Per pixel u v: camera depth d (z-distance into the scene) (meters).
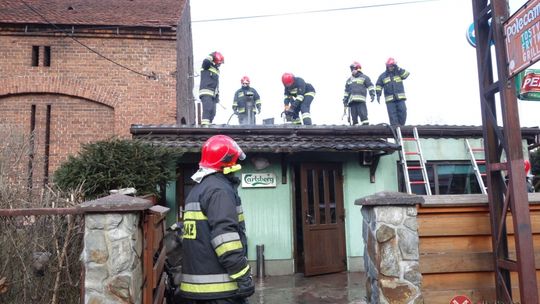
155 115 10.97
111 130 10.84
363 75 10.90
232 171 3.18
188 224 3.06
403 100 10.65
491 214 4.29
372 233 4.27
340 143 8.27
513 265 3.96
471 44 9.40
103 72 10.92
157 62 11.19
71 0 12.47
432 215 4.34
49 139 10.55
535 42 3.56
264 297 6.53
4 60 10.51
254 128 8.47
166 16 11.81
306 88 10.90
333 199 8.70
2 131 7.09
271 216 8.39
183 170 8.45
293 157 8.61
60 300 3.47
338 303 6.08
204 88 10.30
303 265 8.80
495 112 4.45
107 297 3.04
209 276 2.92
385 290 4.01
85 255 3.09
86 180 6.36
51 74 10.66
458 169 9.27
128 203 3.11
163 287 4.68
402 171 8.97
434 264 4.27
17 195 5.16
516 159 3.93
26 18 10.73
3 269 3.47
